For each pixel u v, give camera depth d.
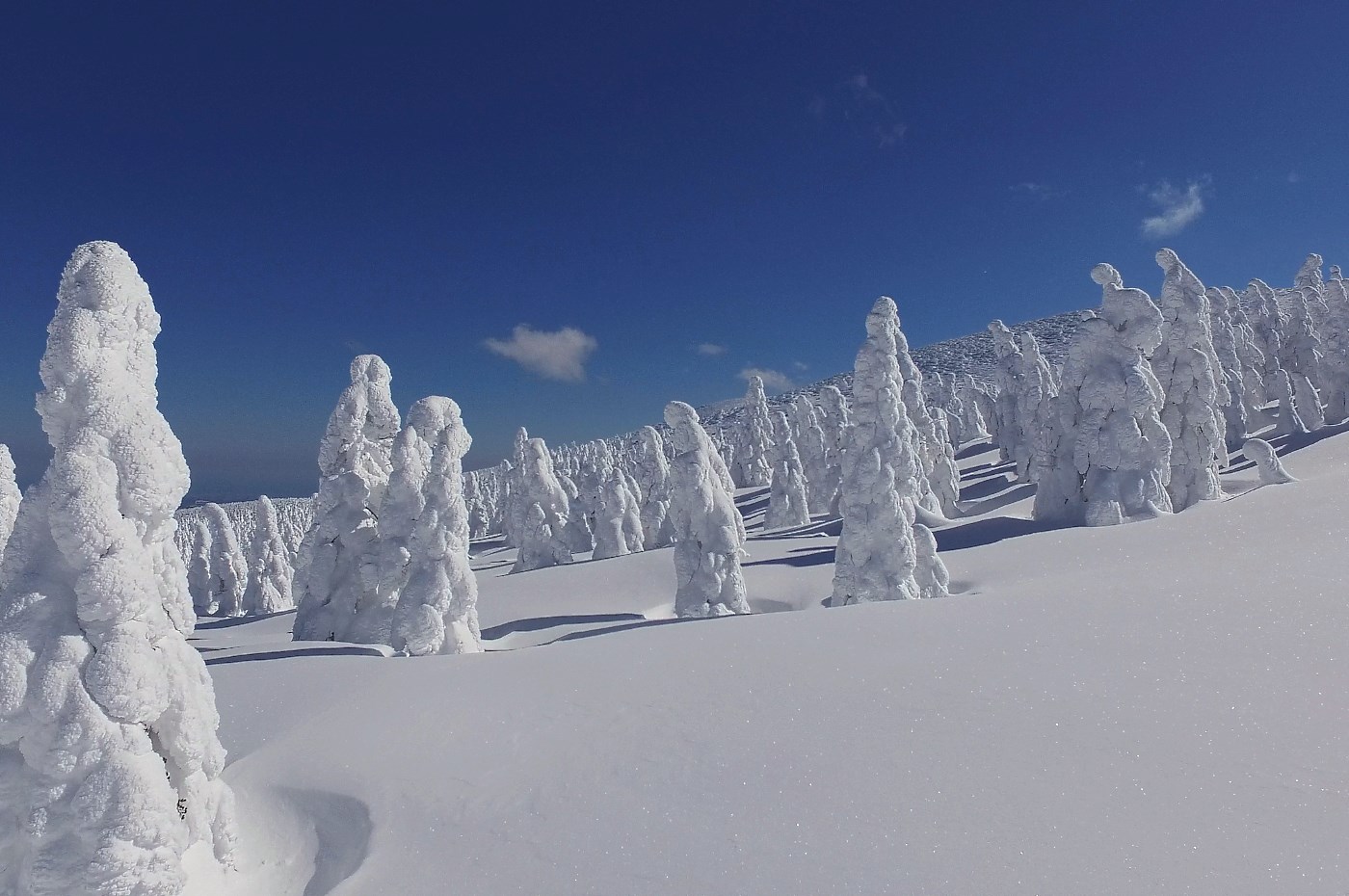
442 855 7.02
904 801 6.88
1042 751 7.44
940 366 174.25
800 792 7.30
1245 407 50.16
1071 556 20.47
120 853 5.90
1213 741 7.22
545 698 10.43
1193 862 5.49
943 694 9.15
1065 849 5.86
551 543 42.62
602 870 6.48
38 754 6.03
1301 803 6.05
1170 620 10.83
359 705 10.66
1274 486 24.39
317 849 7.93
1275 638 9.59
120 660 6.25
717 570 22.44
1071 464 28.12
